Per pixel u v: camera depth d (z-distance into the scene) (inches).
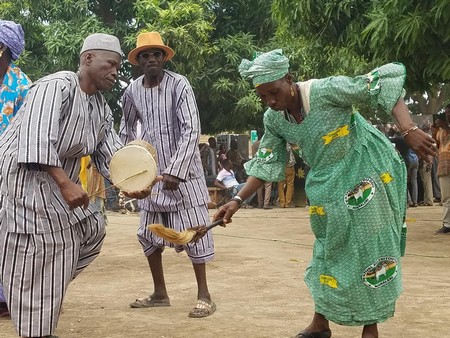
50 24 702.5
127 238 420.8
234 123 743.7
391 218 164.1
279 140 177.2
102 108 171.6
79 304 236.2
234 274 285.0
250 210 647.8
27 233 157.1
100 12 738.8
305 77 680.4
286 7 422.0
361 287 163.5
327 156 163.8
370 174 161.6
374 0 370.9
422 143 152.0
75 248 163.0
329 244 164.2
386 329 197.3
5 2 720.3
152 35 215.0
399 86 154.3
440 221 498.6
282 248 364.2
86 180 323.0
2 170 157.8
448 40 345.7
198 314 214.4
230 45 695.1
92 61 163.3
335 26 416.5
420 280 268.5
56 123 152.8
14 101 207.9
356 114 165.5
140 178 167.2
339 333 194.2
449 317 210.1
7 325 208.1
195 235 177.2
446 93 1079.0
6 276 159.3
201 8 679.7
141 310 225.8
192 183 218.7
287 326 201.8
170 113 216.5
